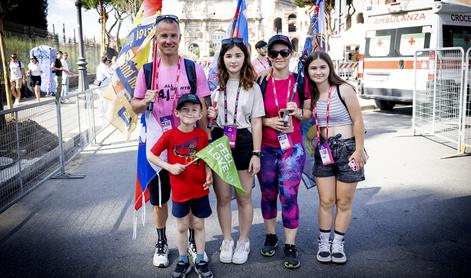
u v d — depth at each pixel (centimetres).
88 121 921
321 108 360
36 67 1608
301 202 532
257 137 354
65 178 654
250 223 374
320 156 361
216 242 416
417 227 439
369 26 1302
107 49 3195
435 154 764
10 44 1883
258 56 687
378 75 1280
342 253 365
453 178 614
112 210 512
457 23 1161
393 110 1394
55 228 455
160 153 339
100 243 415
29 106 576
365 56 1319
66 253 393
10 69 1530
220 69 357
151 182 363
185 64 356
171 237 429
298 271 352
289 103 350
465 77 743
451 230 430
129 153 834
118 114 400
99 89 1141
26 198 560
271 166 366
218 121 360
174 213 341
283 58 354
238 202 371
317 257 369
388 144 858
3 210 502
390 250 387
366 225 448
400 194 548
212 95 366
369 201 525
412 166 686
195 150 340
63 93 1817
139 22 390
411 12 1185
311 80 362
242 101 351
